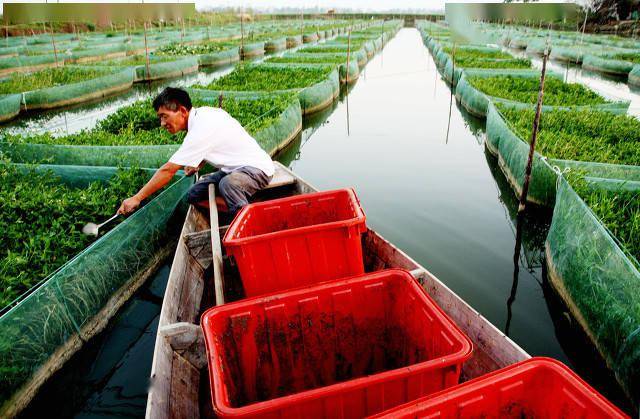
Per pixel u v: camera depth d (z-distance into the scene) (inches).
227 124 188.4
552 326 199.6
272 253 131.6
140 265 213.3
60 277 165.0
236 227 139.3
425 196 333.1
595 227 177.8
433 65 1114.7
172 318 139.4
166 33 1707.7
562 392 80.0
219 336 103.4
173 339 126.7
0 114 547.5
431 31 1776.6
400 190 345.1
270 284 134.8
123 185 248.5
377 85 821.9
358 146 461.4
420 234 276.4
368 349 121.6
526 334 194.1
